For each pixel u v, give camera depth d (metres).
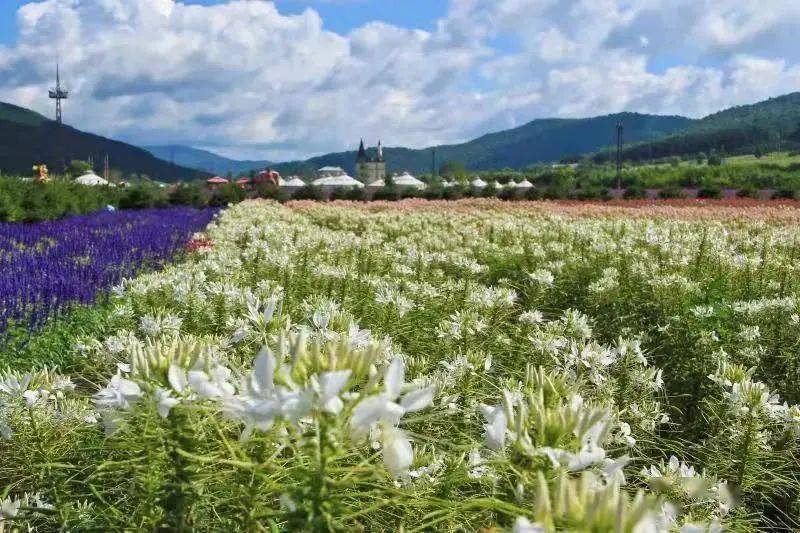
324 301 4.26
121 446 1.90
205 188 45.16
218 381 1.72
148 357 1.76
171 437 1.73
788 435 3.47
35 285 7.89
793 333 5.55
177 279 5.75
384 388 1.53
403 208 28.78
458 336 4.69
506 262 11.15
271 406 1.43
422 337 5.32
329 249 10.30
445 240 13.59
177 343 1.83
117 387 1.74
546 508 1.16
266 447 1.83
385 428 1.51
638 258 9.73
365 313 6.11
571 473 1.81
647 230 11.39
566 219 19.28
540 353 4.15
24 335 6.51
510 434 1.64
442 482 2.16
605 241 11.43
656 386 3.77
